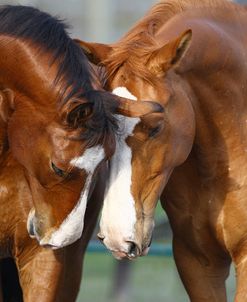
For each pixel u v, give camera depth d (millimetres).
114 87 10508
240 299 11352
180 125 10750
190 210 11695
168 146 10672
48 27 10633
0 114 10727
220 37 11320
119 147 10453
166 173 10773
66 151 10109
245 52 11617
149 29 11008
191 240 11789
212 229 11609
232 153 11492
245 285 11398
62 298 12430
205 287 11922
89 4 31234
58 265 11219
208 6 11602
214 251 11812
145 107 10125
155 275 20844
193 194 11656
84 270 20875
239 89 11453
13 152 10578
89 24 31141
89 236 12438
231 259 11836
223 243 11594
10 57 10586
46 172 10266
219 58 11234
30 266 11219
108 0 31719
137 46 10750
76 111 9961
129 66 10570
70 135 10094
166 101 10539
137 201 10492
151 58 10609
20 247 11180
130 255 10453
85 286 19609
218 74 11281
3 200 10984
